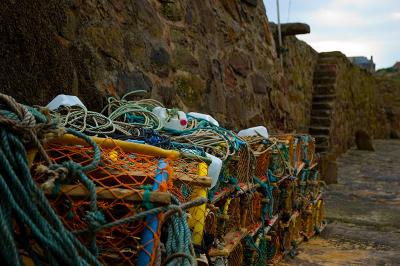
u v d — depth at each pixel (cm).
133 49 390
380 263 460
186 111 470
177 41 466
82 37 330
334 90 1241
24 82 271
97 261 124
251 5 665
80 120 274
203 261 192
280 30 906
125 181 157
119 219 139
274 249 417
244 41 632
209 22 539
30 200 120
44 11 290
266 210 367
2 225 114
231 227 310
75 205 137
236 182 296
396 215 682
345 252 496
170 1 458
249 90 627
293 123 814
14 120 128
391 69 2747
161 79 430
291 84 1034
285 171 415
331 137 1212
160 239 153
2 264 117
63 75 304
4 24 258
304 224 534
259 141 373
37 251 128
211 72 529
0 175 119
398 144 1617
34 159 152
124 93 370
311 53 1220
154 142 258
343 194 828
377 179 981
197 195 196
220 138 299
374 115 1745
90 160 159
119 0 376
